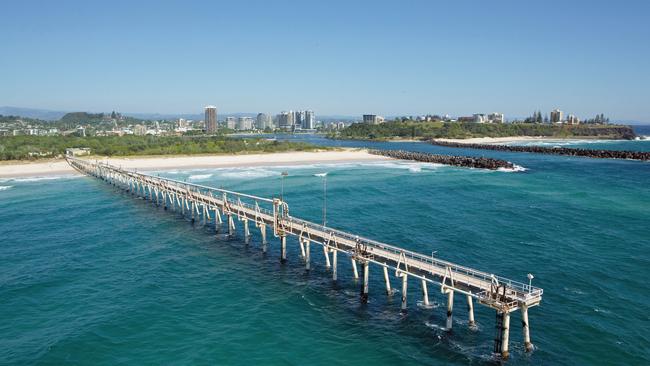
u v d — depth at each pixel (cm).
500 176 11838
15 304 3925
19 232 6328
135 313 3731
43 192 9506
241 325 3528
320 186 10269
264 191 9606
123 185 9931
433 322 3566
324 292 4184
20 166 13375
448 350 3139
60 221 6962
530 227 6347
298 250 5519
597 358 3030
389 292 4069
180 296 4100
